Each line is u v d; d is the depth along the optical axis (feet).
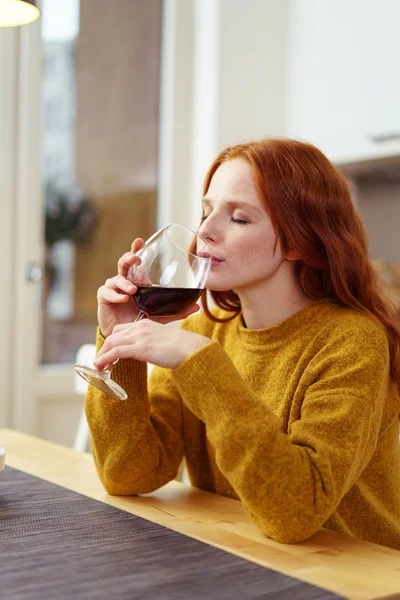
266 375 4.02
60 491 3.64
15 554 2.73
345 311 3.92
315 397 3.45
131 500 3.76
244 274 3.85
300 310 3.99
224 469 3.15
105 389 3.51
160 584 2.46
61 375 9.80
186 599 2.34
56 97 9.71
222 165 3.98
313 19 10.05
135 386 3.93
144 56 10.43
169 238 3.60
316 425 3.27
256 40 10.32
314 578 2.64
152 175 10.58
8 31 9.23
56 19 9.66
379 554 2.96
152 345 3.25
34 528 3.04
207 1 10.27
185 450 4.37
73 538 2.92
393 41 8.84
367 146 9.18
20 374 9.48
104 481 3.84
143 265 3.59
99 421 3.90
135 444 3.83
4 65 9.23
